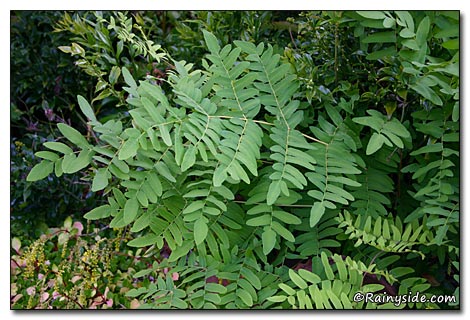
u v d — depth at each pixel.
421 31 1.20
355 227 1.28
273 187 1.12
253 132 1.19
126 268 1.83
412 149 1.47
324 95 1.38
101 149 1.16
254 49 1.36
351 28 1.42
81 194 2.02
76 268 1.75
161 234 1.24
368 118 1.25
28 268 1.71
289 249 1.46
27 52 2.18
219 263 1.30
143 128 1.07
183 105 1.18
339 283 1.21
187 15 2.07
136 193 1.16
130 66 1.66
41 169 1.11
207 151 1.18
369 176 1.42
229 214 1.34
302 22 1.50
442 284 1.49
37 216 2.03
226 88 1.27
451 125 1.31
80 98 1.21
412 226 1.40
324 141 1.33
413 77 1.23
